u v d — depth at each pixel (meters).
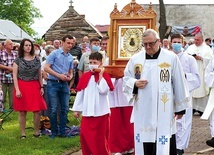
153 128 6.52
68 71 10.12
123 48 8.61
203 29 41.50
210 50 12.62
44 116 11.23
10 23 37.25
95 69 7.93
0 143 9.62
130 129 8.70
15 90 10.05
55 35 30.69
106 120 8.02
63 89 10.15
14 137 10.36
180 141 8.61
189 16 41.59
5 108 14.73
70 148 9.32
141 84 6.50
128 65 6.71
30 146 9.32
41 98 10.23
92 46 9.66
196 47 12.66
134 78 6.63
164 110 6.49
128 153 8.86
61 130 10.30
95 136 7.94
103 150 8.02
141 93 6.55
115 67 8.49
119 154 8.73
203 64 12.30
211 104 9.68
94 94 7.92
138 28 8.55
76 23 29.98
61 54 10.02
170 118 6.51
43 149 9.05
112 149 8.73
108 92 8.23
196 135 11.09
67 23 30.23
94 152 7.94
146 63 6.57
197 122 13.11
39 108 10.16
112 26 8.66
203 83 11.75
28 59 10.10
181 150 8.62
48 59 9.99
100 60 7.99
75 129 10.59
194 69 8.65
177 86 6.52
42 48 19.02
